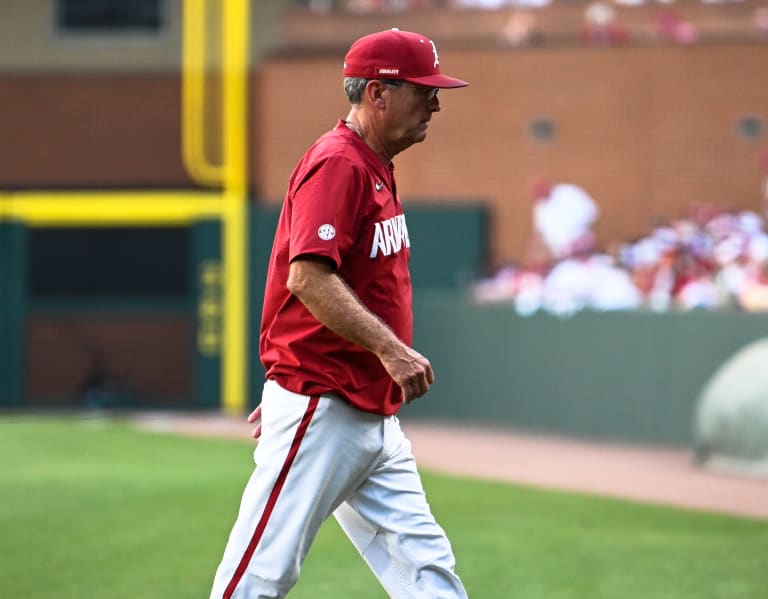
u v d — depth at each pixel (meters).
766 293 43.22
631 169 52.19
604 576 23.06
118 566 23.69
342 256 13.14
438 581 13.83
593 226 52.25
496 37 54.84
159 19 59.28
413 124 13.57
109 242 58.28
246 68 57.31
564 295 48.19
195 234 54.94
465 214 53.03
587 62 52.69
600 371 45.88
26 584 22.14
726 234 47.31
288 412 13.27
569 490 34.00
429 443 44.97
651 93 52.03
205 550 25.23
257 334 54.44
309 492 13.24
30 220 56.38
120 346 57.03
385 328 12.73
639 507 31.03
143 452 41.34
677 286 46.19
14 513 29.67
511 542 26.38
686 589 22.03
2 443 43.47
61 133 58.31
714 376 42.50
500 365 49.31
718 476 36.91
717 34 53.22
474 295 51.53
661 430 44.00
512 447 43.81
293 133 54.88
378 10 56.19
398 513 13.87
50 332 57.06
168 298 57.72
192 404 55.94
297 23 56.97
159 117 57.81
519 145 53.31
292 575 13.38
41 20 59.41
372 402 13.40
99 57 59.31
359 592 21.58
